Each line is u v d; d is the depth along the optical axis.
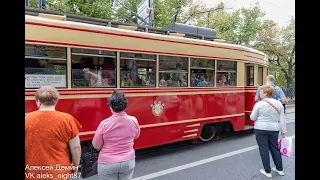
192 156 5.88
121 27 5.49
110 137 2.89
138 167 5.16
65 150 2.54
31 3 11.57
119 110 2.96
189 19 19.20
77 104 4.58
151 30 6.40
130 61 5.27
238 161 5.51
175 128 6.05
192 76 6.37
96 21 5.53
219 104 7.01
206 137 7.02
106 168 2.86
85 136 4.65
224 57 7.06
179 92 6.10
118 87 5.09
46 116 2.46
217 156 5.87
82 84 4.67
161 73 5.77
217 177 4.62
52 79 4.36
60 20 4.55
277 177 4.61
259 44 23.88
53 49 4.36
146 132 5.52
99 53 4.86
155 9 16.05
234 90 7.42
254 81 8.22
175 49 5.97
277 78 24.50
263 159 4.62
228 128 7.61
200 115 6.56
